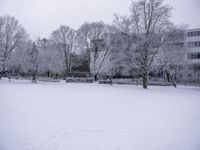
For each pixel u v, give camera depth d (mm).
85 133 7762
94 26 56688
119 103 14938
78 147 6488
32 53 50531
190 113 11875
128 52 33375
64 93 21062
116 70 43406
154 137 7578
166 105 14812
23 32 53438
